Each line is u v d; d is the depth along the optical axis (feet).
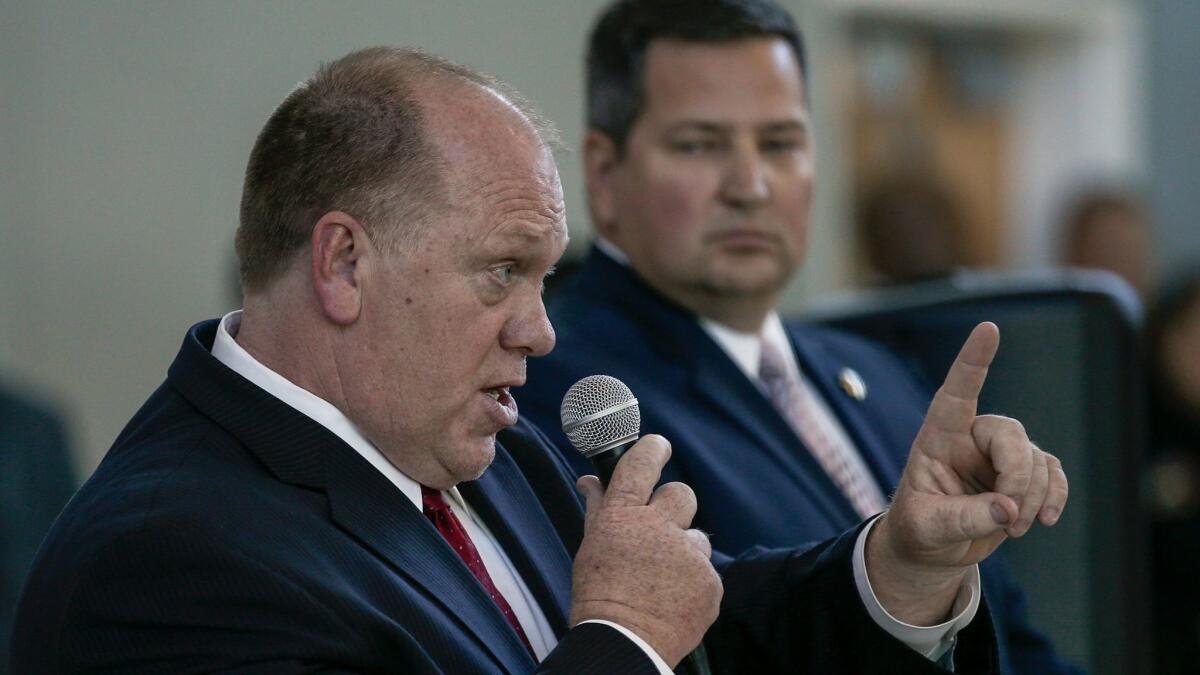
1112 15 76.59
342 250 20.40
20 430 38.37
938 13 70.49
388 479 20.81
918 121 72.43
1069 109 76.89
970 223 74.64
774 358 31.68
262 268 20.99
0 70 46.44
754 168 30.42
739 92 30.53
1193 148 78.28
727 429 29.40
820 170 65.87
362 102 20.62
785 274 31.17
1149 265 58.44
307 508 20.13
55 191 47.34
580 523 24.03
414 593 20.21
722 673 23.76
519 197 20.54
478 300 20.48
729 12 30.96
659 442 21.16
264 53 50.83
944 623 22.34
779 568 23.77
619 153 31.45
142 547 18.80
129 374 48.55
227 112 50.19
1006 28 73.92
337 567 19.76
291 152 20.67
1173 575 45.06
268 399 20.65
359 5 52.70
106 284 48.11
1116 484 31.78
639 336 30.09
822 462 30.96
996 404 32.35
